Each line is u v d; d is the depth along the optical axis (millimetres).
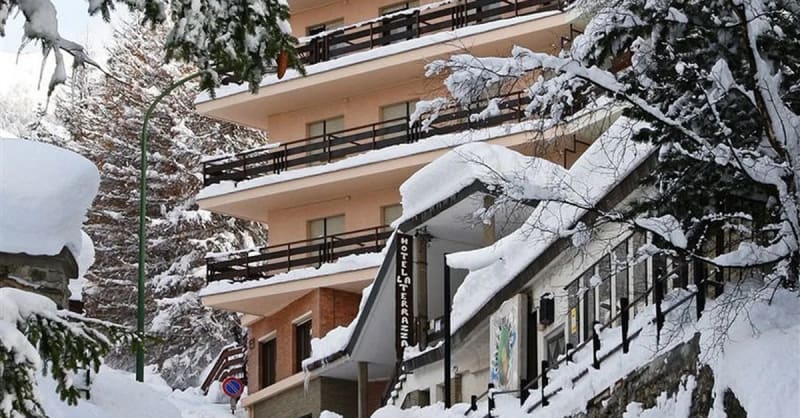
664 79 20938
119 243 77625
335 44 57062
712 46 20797
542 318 31141
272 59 15383
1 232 21609
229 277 57344
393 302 44312
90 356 13594
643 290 26828
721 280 22234
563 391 26375
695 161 21047
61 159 22422
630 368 23719
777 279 20578
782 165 19984
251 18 14812
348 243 54969
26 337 12875
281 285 55344
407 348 39844
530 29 51000
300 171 56312
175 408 23281
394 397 40844
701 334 21344
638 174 25328
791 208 19844
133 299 76938
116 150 79062
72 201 22219
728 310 20516
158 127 79125
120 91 79688
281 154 57500
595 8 20859
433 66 20891
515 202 21750
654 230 20938
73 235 22219
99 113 80125
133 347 13961
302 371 54094
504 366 32938
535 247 31359
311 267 55250
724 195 21188
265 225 78250
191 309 75000
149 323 76625
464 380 36875
